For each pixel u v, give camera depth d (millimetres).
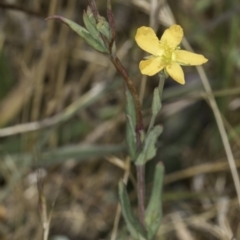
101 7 530
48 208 480
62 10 519
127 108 347
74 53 504
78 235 486
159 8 438
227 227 459
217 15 511
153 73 330
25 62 500
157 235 462
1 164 468
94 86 501
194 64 333
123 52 499
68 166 501
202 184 500
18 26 501
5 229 473
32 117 492
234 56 486
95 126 510
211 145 506
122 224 479
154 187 365
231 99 507
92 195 485
